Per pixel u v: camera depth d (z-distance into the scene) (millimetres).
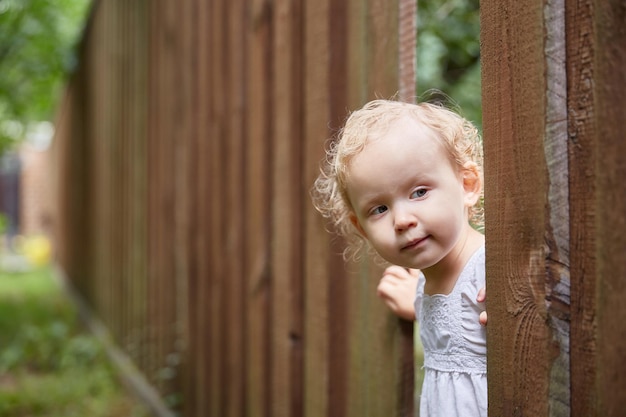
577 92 1060
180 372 3912
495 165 1228
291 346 2385
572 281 1069
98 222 7500
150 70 4777
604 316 1010
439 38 4883
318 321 2156
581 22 1053
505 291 1203
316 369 2166
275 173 2539
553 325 1104
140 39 5082
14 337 6965
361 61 1936
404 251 1321
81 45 8883
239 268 2994
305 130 2262
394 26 1785
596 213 1023
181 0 3990
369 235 1373
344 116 2039
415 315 1623
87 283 8523
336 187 1532
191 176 3768
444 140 1314
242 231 2986
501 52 1208
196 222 3680
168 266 4242
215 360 3307
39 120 13992
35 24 8820
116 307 6133
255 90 2777
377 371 1852
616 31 990
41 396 4711
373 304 1876
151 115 4754
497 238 1223
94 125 7844
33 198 20797
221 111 3270
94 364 5902
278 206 2508
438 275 1441
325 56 2121
